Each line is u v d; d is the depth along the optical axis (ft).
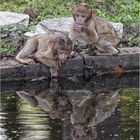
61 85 53.72
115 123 42.32
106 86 52.90
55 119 43.55
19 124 42.16
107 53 56.95
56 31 59.31
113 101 47.98
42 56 54.54
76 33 56.24
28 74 54.60
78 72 55.93
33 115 44.50
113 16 64.34
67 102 48.37
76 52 56.90
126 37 60.23
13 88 52.60
